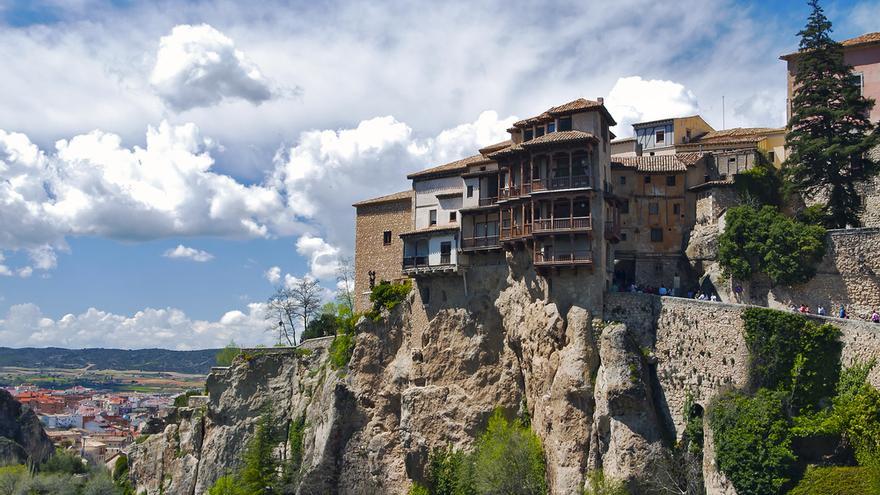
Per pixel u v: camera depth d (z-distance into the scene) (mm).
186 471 112500
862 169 77312
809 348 62406
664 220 86875
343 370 96312
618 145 101875
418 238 90938
